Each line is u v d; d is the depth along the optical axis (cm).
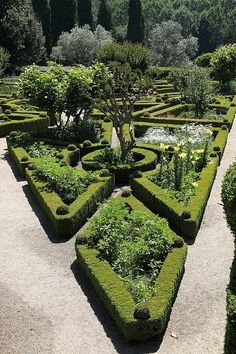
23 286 795
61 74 1647
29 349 643
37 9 5216
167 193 1102
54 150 1478
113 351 638
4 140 1819
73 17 5288
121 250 811
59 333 675
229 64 3133
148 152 1423
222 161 1513
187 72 2492
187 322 696
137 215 898
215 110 2323
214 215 1079
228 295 583
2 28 4275
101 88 1555
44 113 2106
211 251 912
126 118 1355
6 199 1184
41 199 1088
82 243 859
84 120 1712
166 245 826
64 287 791
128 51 3250
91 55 4469
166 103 2420
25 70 1652
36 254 904
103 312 722
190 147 1305
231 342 554
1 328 687
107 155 1383
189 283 800
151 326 643
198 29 7325
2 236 980
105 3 5706
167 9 8025
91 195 1075
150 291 719
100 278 738
